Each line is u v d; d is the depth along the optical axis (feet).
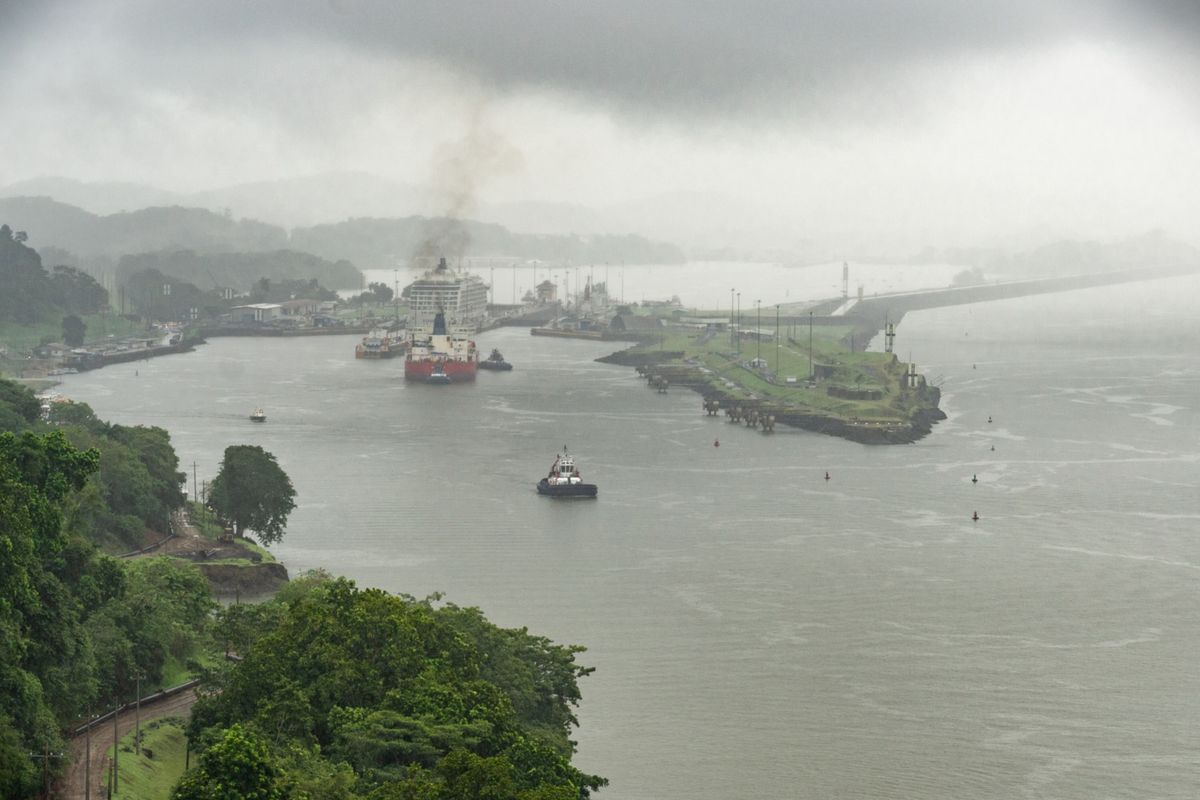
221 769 599.98
